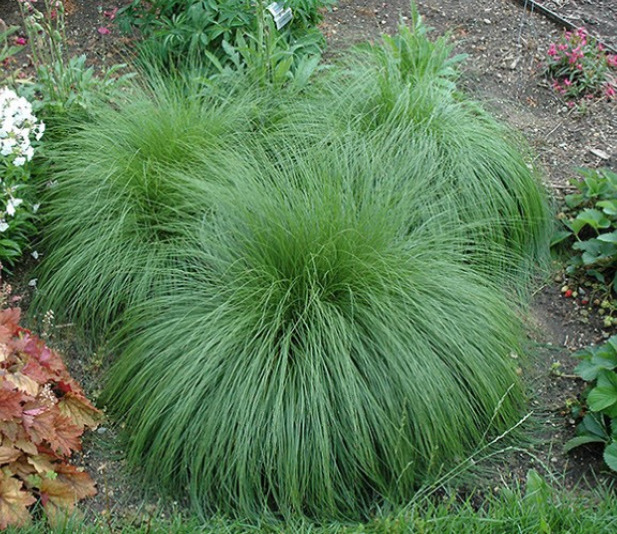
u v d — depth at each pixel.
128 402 2.36
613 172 2.96
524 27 3.49
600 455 2.37
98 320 2.53
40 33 3.21
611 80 3.26
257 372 2.24
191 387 2.25
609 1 3.62
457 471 2.30
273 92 2.84
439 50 3.04
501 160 2.73
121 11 3.12
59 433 2.24
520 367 2.51
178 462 2.27
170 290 2.41
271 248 2.37
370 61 2.97
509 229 2.72
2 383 2.17
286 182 2.48
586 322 2.63
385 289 2.33
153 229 2.56
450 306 2.37
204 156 2.59
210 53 2.90
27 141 2.48
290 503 2.21
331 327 2.27
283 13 2.99
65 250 2.56
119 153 2.62
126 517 2.22
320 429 2.20
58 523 2.15
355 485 2.25
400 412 2.25
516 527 2.14
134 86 2.86
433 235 2.49
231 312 2.32
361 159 2.60
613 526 2.17
